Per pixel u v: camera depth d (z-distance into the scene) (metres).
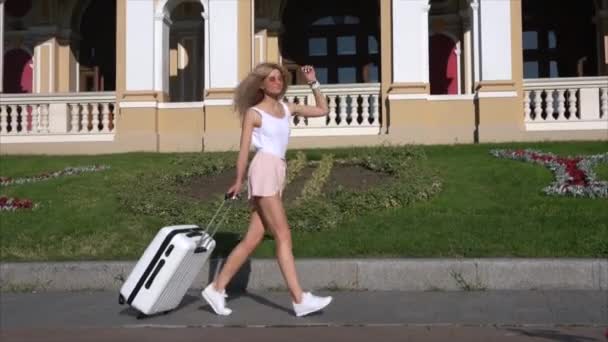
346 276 6.64
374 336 4.82
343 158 12.14
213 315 5.54
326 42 21.03
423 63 15.43
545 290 6.43
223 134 15.73
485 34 15.27
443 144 14.76
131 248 7.83
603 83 14.84
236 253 5.46
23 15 21.67
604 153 12.12
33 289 7.00
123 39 16.36
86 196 10.14
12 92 21.75
